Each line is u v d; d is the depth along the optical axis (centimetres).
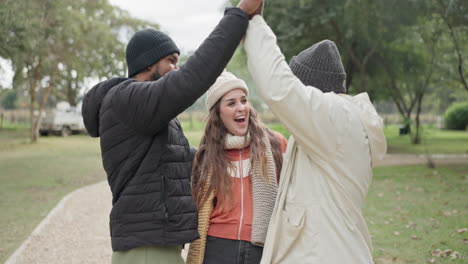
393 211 796
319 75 211
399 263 508
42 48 2059
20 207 882
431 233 634
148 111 196
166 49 225
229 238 248
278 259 203
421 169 1385
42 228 698
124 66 2641
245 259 245
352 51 1642
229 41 191
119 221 209
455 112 3909
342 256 190
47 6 1895
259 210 245
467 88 1502
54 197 998
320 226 194
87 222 743
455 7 1223
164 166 210
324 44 214
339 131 193
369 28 1438
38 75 2470
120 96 204
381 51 1809
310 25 1327
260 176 248
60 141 2684
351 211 198
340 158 195
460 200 879
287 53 1388
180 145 222
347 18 1298
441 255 531
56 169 1504
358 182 198
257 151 251
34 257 556
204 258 251
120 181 210
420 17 1373
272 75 190
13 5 1512
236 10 195
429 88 2641
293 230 197
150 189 206
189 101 194
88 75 2553
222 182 250
